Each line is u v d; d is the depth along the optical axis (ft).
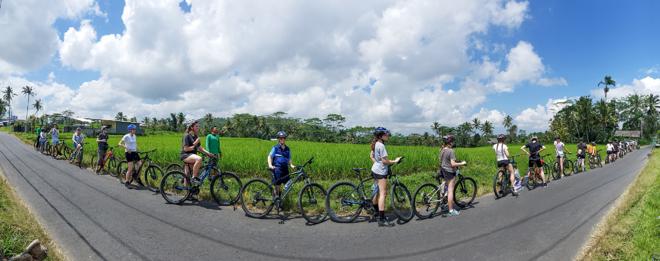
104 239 16.92
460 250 16.43
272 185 22.50
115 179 34.01
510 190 31.91
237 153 47.29
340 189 22.74
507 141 279.28
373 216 21.95
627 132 262.06
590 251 15.76
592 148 61.67
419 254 15.92
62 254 14.76
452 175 23.15
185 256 15.25
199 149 25.84
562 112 247.09
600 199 27.89
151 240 17.06
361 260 15.21
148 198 25.85
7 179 31.71
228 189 26.23
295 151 58.08
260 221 20.93
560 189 33.76
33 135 139.44
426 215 22.89
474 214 23.27
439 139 249.14
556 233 18.88
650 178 37.55
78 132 46.32
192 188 24.82
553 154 78.38
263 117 274.77
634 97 278.26
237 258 15.19
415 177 39.01
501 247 16.83
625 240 16.79
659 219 19.56
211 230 18.89
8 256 13.56
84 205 23.11
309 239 17.88
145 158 31.58
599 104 228.43
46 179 32.94
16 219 17.10
